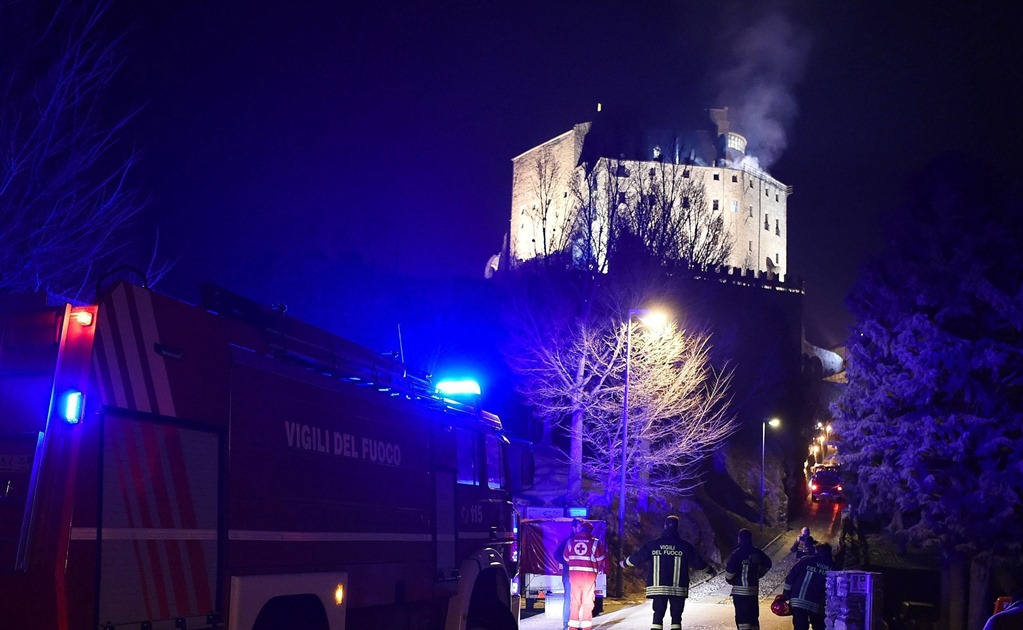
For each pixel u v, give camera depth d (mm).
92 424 5262
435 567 9219
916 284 24312
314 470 7281
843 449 25875
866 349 25328
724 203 104812
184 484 5859
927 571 26516
